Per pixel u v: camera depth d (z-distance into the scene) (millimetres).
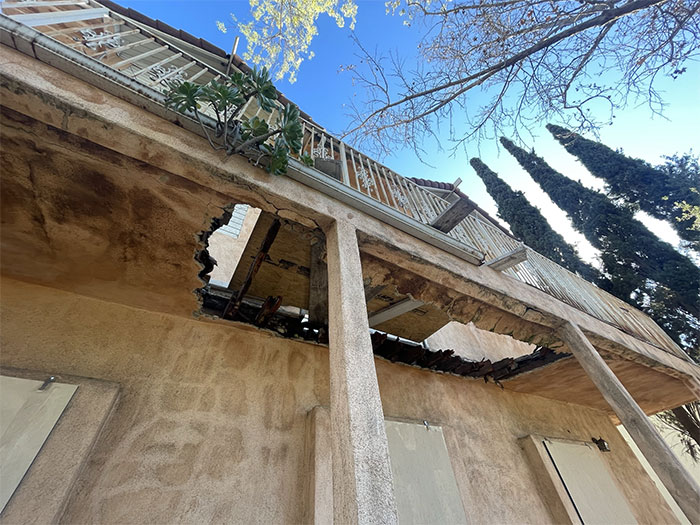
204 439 2289
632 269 9188
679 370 4512
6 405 1843
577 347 3287
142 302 2727
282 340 3199
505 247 4312
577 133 3971
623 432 8664
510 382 4797
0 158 1634
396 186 3572
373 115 4566
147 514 1874
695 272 8062
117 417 2133
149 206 1975
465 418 4043
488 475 3607
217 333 2936
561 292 4133
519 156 13258
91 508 1777
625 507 4180
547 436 4660
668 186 9125
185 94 1659
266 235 2457
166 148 1641
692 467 8508
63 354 2232
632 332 4516
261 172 1985
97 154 1666
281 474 2367
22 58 1452
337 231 2090
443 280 2805
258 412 2613
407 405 3625
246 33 6121
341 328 1537
